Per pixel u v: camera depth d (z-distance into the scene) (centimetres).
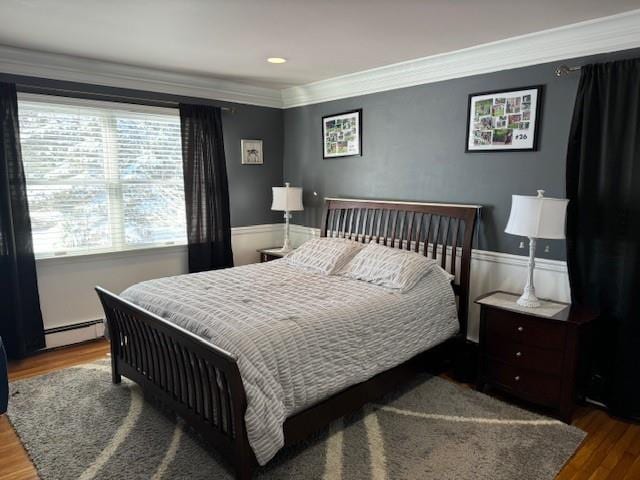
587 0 233
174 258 445
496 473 214
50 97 356
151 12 255
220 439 210
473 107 338
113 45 323
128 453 230
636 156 256
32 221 361
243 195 495
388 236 402
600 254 275
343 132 445
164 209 437
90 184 388
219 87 452
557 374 262
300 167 504
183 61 369
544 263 307
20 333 345
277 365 211
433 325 308
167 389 253
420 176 381
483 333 297
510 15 257
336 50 334
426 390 304
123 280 413
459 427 255
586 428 258
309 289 305
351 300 276
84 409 274
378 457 226
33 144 357
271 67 388
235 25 277
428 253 370
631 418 267
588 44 276
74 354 364
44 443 239
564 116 292
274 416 198
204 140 439
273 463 221
